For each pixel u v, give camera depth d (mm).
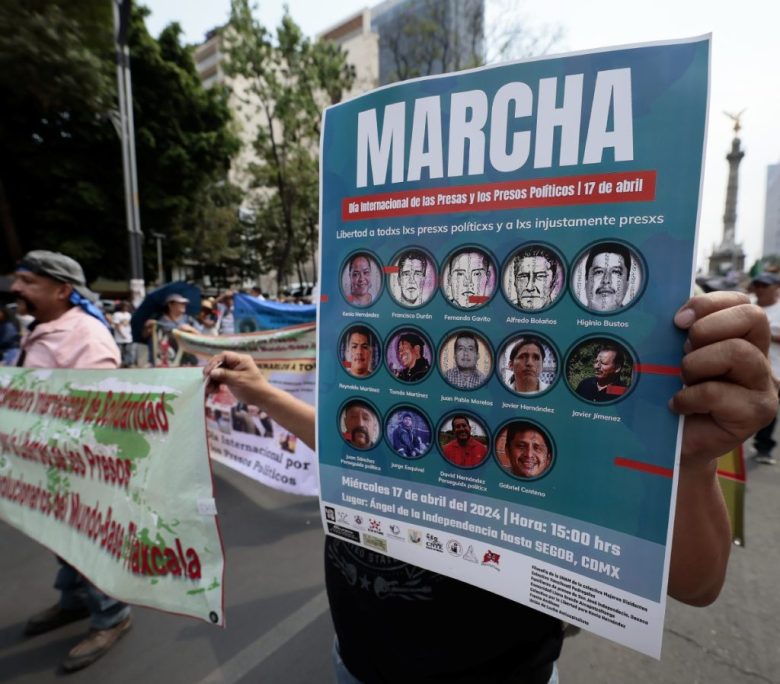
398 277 840
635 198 646
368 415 902
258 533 3281
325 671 2082
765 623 2309
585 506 714
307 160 23766
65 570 2289
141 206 17219
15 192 15883
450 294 793
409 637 914
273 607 2504
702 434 641
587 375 698
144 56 15961
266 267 37781
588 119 665
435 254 798
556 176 692
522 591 775
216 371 1330
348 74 22203
